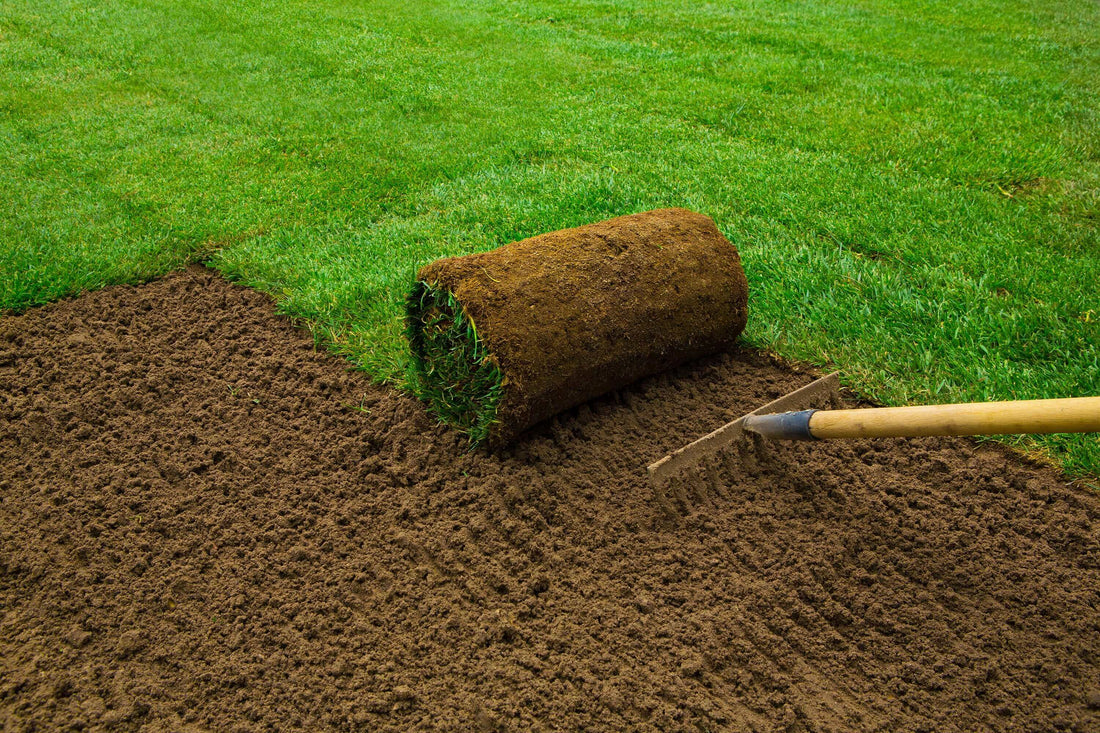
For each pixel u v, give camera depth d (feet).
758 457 11.97
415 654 9.59
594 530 11.11
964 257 17.21
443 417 12.69
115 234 18.22
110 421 13.12
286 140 23.25
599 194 20.02
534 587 10.36
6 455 12.48
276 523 11.32
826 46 32.99
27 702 8.97
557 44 32.76
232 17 33.81
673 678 9.23
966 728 8.79
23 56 28.73
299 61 29.40
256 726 8.80
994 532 11.05
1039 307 15.23
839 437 10.30
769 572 10.53
